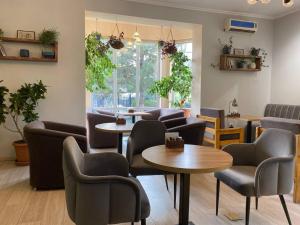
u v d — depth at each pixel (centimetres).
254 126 498
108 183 162
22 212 261
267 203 290
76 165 162
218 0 502
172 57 641
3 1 415
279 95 612
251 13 585
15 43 423
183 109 640
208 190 328
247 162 269
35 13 430
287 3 354
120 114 527
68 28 450
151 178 368
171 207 280
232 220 251
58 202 283
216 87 579
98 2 467
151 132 297
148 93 712
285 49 593
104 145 525
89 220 161
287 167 222
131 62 700
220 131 455
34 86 401
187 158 197
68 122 460
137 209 169
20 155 405
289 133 238
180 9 530
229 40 579
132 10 493
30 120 402
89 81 606
